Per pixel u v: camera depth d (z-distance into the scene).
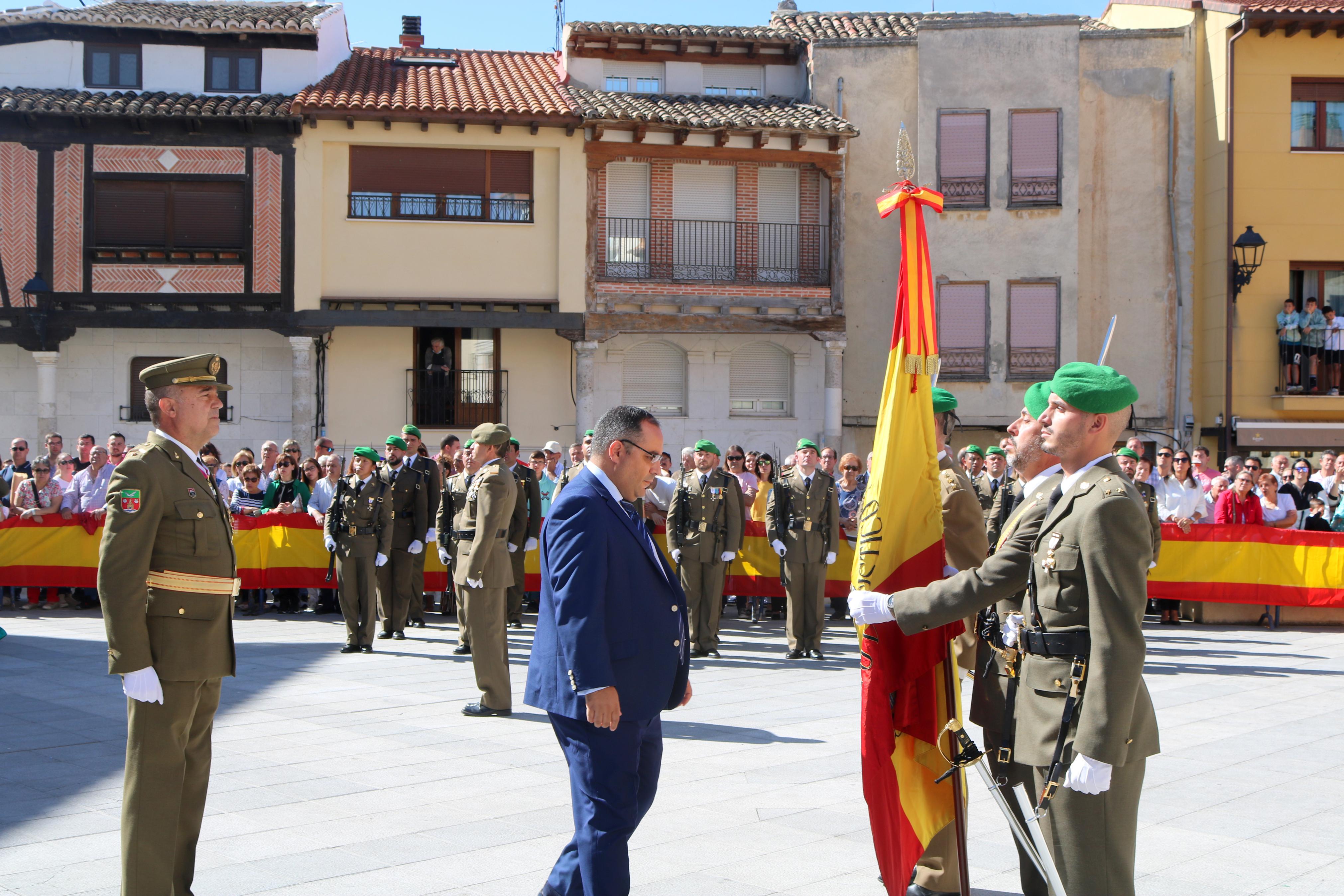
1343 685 10.59
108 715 8.70
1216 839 5.89
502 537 9.03
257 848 5.61
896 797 4.64
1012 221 25.61
